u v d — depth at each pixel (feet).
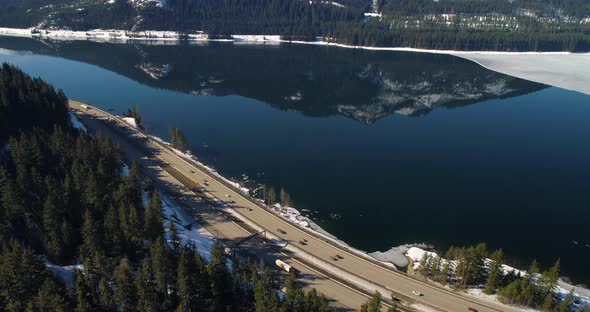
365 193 515.91
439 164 604.08
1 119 466.29
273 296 271.69
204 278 284.00
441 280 351.46
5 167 411.95
